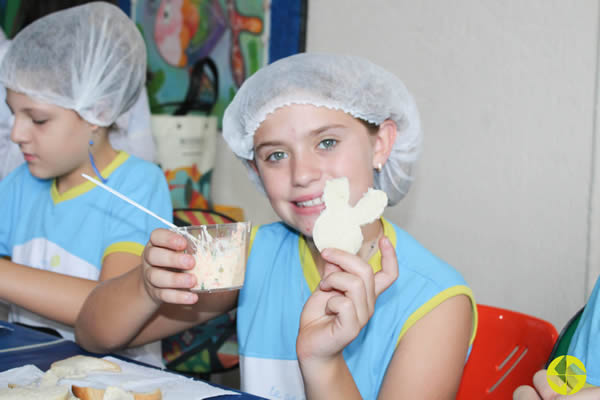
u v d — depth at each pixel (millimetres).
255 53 3248
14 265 1440
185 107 3264
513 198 2549
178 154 3156
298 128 1168
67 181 1773
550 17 2412
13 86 1602
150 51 3531
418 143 1404
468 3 2639
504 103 2559
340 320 957
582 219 2340
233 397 1002
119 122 1879
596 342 1184
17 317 1691
